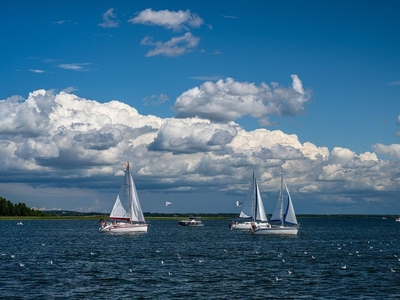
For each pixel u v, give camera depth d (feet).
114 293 178.19
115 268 241.35
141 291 181.88
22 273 222.07
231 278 210.18
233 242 435.53
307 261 274.16
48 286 190.60
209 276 215.72
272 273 225.15
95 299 168.55
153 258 288.71
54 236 529.45
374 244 417.49
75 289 185.16
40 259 280.31
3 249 352.69
